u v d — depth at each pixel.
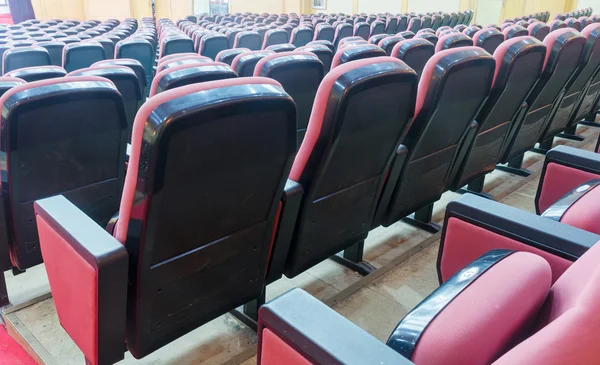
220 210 1.17
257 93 1.02
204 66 1.81
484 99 1.87
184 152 0.97
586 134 4.09
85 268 1.07
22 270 1.77
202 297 1.31
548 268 0.90
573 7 11.21
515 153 2.80
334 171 1.46
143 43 4.82
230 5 17.05
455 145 2.04
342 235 1.74
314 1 16.11
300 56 2.22
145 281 1.13
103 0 15.36
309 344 0.73
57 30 8.17
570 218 1.23
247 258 1.38
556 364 0.50
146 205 1.00
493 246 1.23
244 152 1.09
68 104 1.46
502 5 12.16
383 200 1.89
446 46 3.11
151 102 0.92
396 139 1.58
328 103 1.29
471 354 0.70
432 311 0.75
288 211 1.43
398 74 1.34
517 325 0.77
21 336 1.68
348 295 1.90
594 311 0.50
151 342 1.25
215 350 1.62
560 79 2.54
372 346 0.71
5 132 1.39
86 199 1.72
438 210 2.69
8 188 1.52
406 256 2.18
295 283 2.01
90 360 1.23
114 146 1.69
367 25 6.46
